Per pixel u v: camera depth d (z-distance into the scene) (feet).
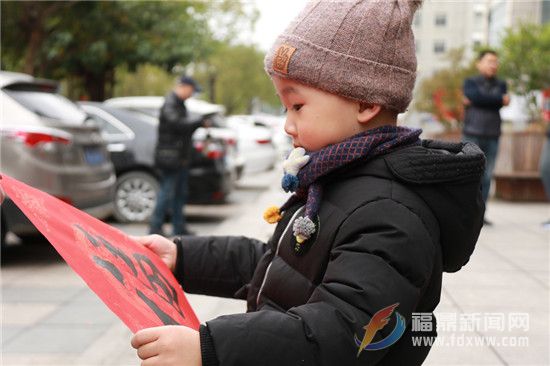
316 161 4.23
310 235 4.19
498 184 33.40
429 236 4.00
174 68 57.52
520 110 39.96
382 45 4.25
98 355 11.03
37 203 4.20
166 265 5.13
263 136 41.27
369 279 3.72
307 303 3.85
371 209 3.99
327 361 3.55
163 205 21.88
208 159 25.95
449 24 134.51
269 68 4.47
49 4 42.70
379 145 4.23
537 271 16.33
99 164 20.35
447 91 42.65
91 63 49.29
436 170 4.04
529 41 36.68
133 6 47.34
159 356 3.42
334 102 4.27
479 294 14.02
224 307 13.75
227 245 5.40
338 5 4.30
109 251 4.23
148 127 26.68
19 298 14.92
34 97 18.61
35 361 10.73
